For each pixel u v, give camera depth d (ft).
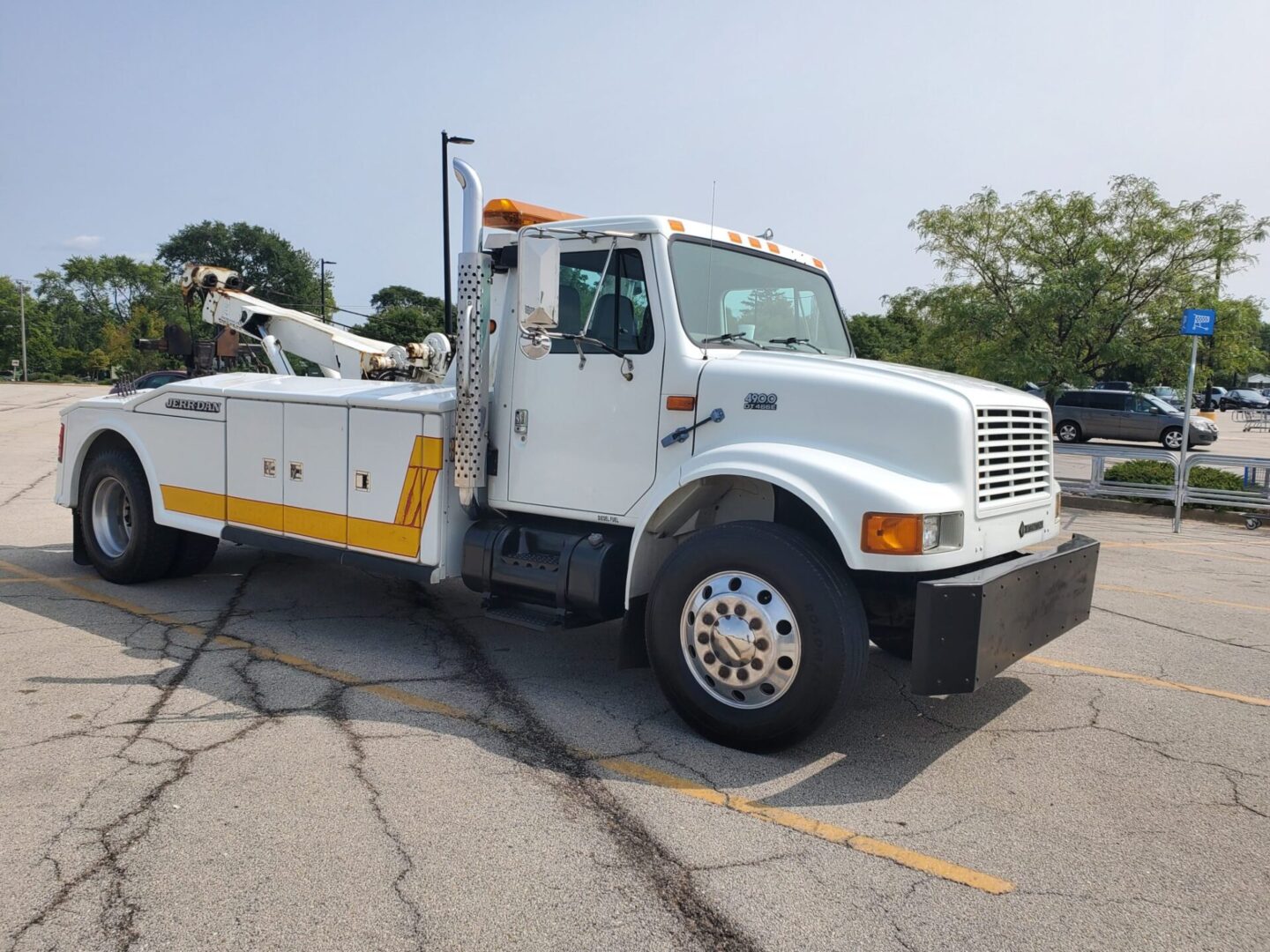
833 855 10.80
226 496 21.06
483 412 16.71
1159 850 11.12
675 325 14.89
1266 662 19.44
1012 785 12.98
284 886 9.75
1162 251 49.96
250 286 28.50
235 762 12.84
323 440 18.97
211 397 21.16
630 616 15.19
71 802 11.51
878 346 56.08
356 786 12.19
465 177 16.39
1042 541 16.16
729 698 13.83
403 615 21.54
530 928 9.14
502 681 16.92
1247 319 50.29
